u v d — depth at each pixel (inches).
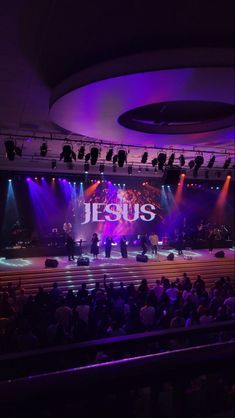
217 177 975.0
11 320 348.8
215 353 44.7
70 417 49.0
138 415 51.8
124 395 51.0
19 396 36.4
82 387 38.4
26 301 440.1
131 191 949.2
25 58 257.9
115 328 309.3
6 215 854.5
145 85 261.4
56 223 890.1
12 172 801.6
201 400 54.8
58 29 217.8
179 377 43.2
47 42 234.2
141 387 41.3
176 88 267.9
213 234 919.7
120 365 41.2
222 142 534.9
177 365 42.4
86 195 910.4
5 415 36.2
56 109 322.0
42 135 517.3
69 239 739.4
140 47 245.4
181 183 969.5
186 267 734.5
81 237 905.5
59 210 892.6
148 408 51.2
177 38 234.8
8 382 38.3
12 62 264.4
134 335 106.3
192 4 195.0
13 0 185.5
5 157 737.0
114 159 579.5
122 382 39.9
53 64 268.1
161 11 202.4
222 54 230.8
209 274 730.8
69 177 850.8
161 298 431.5
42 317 369.7
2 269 646.5
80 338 307.1
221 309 343.0
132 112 374.6
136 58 239.9
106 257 773.3
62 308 364.5
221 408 55.3
